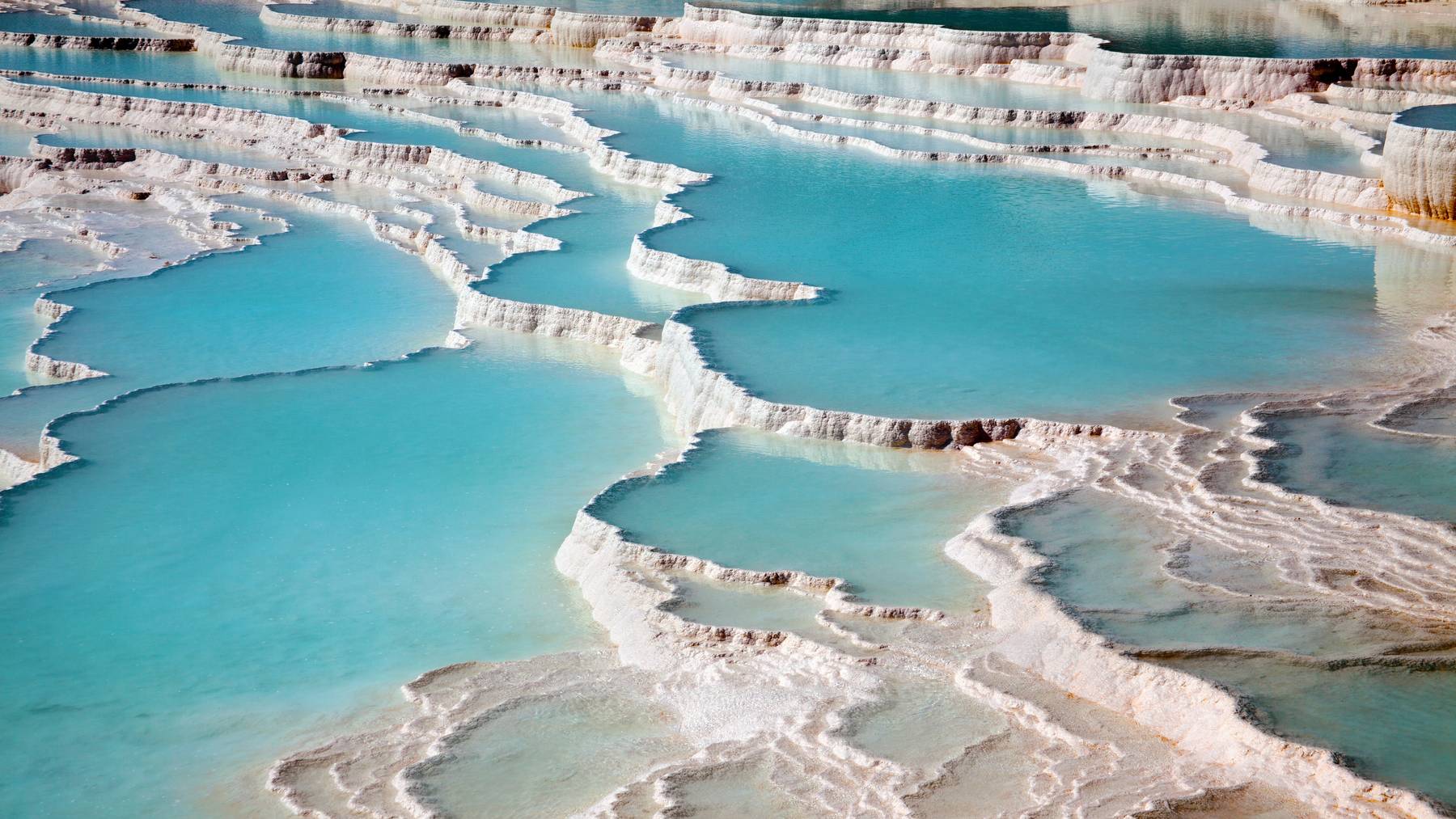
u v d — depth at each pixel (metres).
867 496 12.95
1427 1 43.59
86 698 10.98
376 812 8.91
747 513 12.59
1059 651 9.30
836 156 28.02
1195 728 8.28
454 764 9.36
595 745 9.54
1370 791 7.34
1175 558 10.55
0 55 45.91
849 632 10.26
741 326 16.92
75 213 30.41
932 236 21.22
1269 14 42.31
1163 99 31.55
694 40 43.16
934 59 37.78
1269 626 9.29
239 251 26.38
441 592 12.63
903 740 8.69
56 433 16.72
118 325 22.25
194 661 11.53
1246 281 18.58
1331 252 20.09
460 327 20.50
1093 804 7.65
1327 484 11.55
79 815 9.38
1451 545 10.25
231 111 36.34
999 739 8.59
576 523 12.88
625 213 24.92
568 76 38.59
